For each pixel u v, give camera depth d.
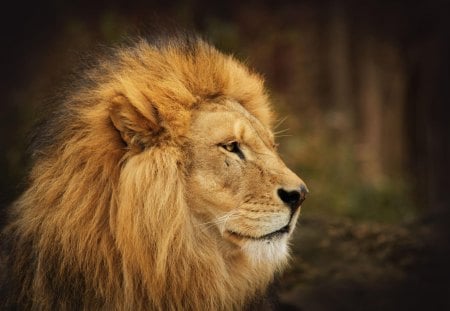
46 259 9.06
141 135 9.08
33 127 10.16
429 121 31.38
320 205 21.62
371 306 13.17
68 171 9.03
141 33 10.23
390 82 32.78
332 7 33.66
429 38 32.34
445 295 13.45
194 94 9.48
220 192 9.07
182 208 9.02
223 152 9.12
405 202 23.67
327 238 14.49
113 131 9.11
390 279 13.68
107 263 8.95
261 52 31.08
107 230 8.99
